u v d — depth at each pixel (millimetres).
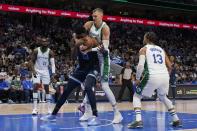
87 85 6770
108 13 26641
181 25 25781
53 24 23234
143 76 6445
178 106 12875
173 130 6133
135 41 25594
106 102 14695
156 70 6453
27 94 14172
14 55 17453
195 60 25734
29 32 21312
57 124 6797
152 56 6492
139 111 6465
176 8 26984
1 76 14359
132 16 27844
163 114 9266
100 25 6988
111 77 16203
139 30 27078
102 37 6957
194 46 28172
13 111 9758
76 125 6664
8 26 21031
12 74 14789
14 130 5973
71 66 17344
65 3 25156
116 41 24484
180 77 20438
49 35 21875
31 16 22438
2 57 16719
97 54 6832
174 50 26406
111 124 6895
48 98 9055
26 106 11734
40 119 7664
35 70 8680
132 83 15398
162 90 6633
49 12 20266
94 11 6996
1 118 7887
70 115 8625
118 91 15859
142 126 6469
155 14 28828
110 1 24688
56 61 18297
